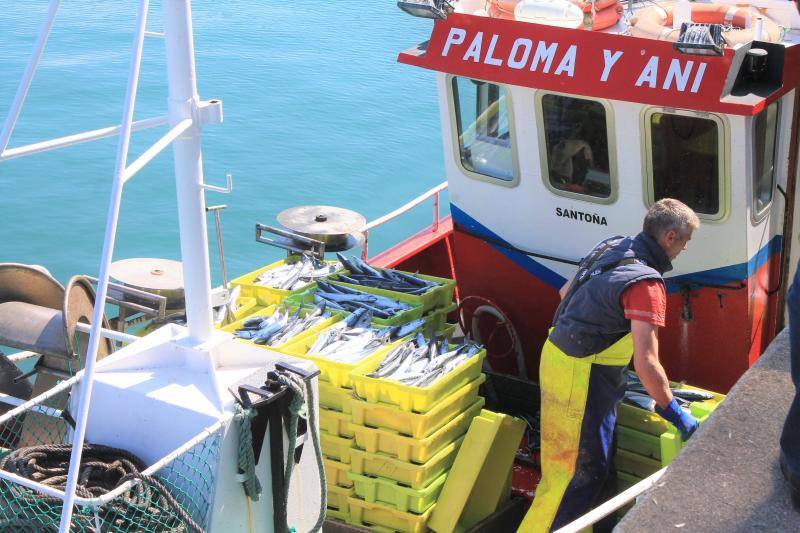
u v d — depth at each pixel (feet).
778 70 17.93
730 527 9.76
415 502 16.96
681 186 19.26
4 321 15.93
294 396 13.26
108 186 56.54
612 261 15.74
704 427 11.23
